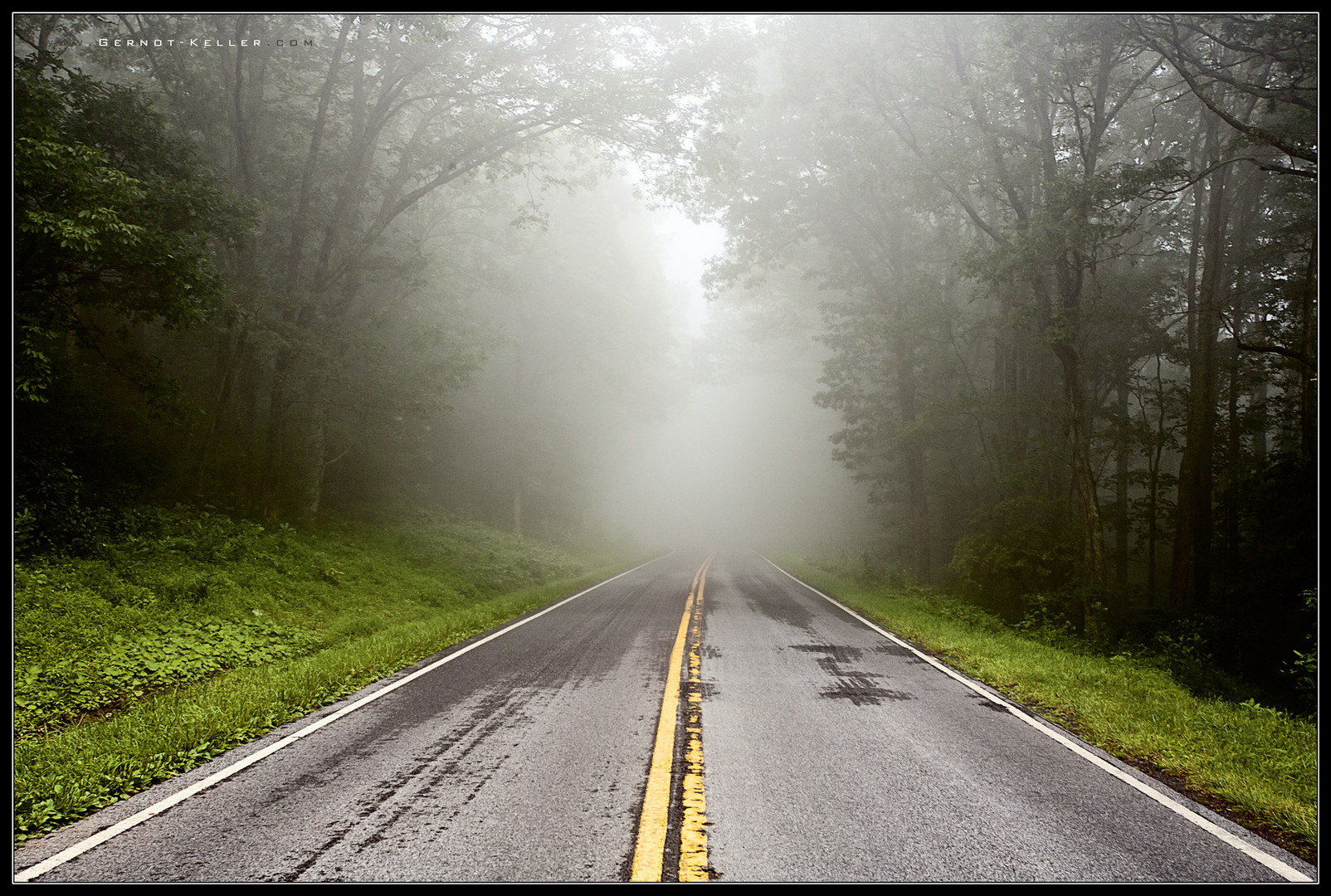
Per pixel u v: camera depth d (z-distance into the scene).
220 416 16.33
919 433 23.48
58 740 5.14
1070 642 14.15
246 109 19.12
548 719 6.08
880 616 13.80
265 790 4.43
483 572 20.00
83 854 3.54
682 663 8.71
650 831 3.80
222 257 17.52
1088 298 17.64
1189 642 14.89
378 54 18.81
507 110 18.95
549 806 4.15
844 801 4.28
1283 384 23.45
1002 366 25.78
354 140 18.81
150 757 4.90
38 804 4.04
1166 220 23.45
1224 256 24.03
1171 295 24.45
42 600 8.51
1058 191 14.78
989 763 5.05
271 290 17.22
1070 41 14.31
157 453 15.88
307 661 8.40
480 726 5.88
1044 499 21.39
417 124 23.34
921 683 7.80
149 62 17.64
